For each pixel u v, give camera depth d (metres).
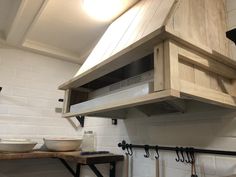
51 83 2.55
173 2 1.00
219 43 1.14
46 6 1.67
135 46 0.93
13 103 2.26
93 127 2.31
